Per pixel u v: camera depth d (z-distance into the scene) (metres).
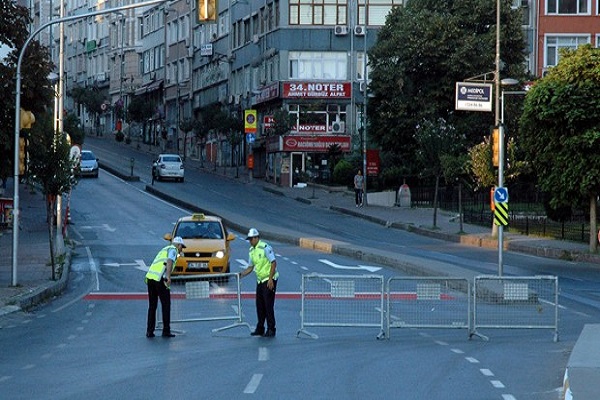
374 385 25.52
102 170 154.12
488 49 113.69
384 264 61.72
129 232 82.94
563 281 54.28
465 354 31.38
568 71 65.75
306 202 116.56
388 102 116.69
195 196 116.56
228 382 25.80
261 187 133.62
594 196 67.69
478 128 111.06
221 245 53.88
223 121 150.00
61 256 62.53
